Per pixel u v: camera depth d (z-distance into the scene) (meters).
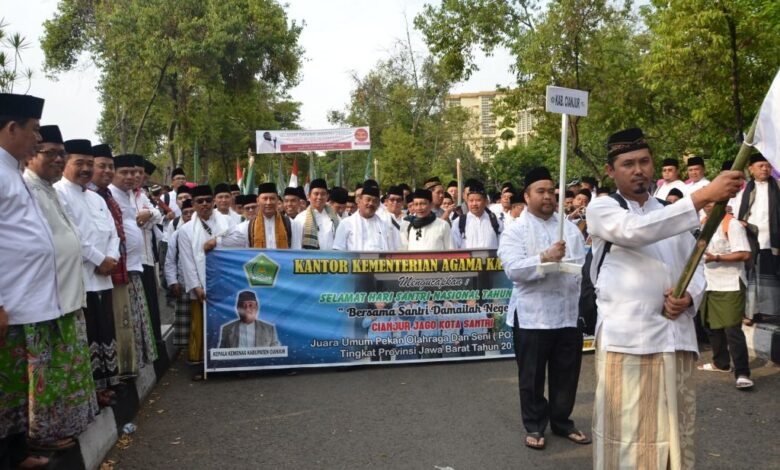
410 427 5.43
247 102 28.33
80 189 5.25
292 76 28.56
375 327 7.45
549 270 4.68
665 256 3.53
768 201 7.65
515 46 18.78
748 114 14.45
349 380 6.95
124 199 6.21
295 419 5.68
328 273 7.36
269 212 7.80
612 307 3.55
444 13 20.42
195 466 4.69
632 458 3.48
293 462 4.74
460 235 9.52
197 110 25.52
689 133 18.69
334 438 5.20
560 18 17.38
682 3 13.16
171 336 8.27
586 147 26.69
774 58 13.57
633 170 3.60
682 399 3.54
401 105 35.41
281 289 7.28
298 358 7.29
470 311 7.62
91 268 5.10
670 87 16.03
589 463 4.69
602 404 3.57
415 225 8.22
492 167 43.00
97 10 22.81
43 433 3.95
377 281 7.45
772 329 7.32
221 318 7.17
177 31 22.55
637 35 23.05
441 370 7.28
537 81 17.81
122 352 5.66
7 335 3.84
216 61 23.38
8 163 3.92
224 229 7.74
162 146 32.75
